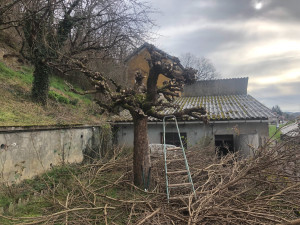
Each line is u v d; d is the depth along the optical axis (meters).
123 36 11.04
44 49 9.70
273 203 4.55
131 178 6.47
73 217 4.36
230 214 3.87
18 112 7.58
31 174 6.41
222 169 6.21
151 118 10.35
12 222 4.16
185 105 12.29
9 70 10.69
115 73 14.62
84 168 7.46
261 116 9.08
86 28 10.82
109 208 4.49
